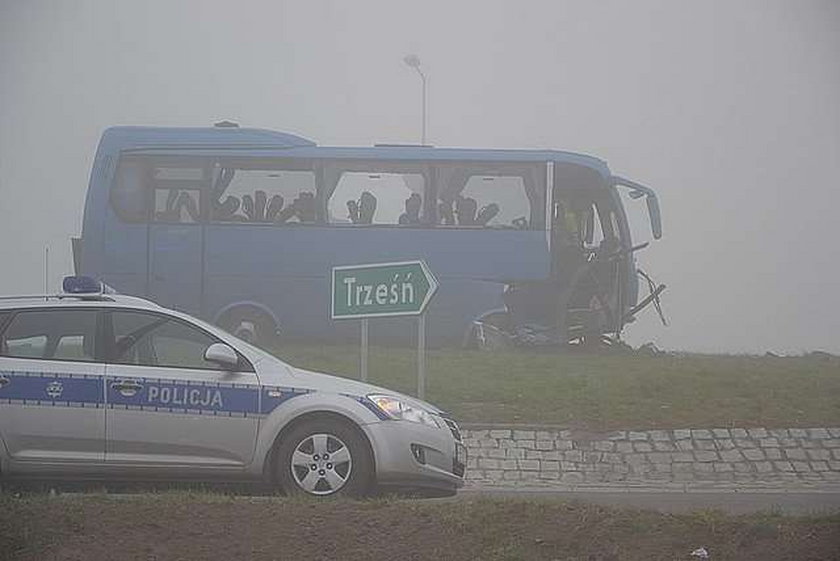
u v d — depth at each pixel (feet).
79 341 123.54
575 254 311.68
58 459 120.47
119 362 122.93
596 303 311.68
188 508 106.11
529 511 105.81
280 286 309.22
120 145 313.12
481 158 314.35
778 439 196.24
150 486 122.72
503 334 308.81
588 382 234.79
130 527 102.01
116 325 124.36
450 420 132.05
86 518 103.35
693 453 191.93
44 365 122.01
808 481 182.50
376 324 306.35
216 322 308.40
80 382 121.39
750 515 109.91
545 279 310.04
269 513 105.29
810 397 224.74
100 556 97.14
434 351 289.33
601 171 314.14
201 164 312.71
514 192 313.73
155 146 312.71
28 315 124.16
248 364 123.34
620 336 312.50
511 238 310.86
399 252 310.65
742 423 202.28
